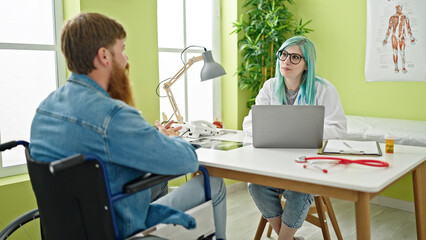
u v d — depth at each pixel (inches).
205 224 60.5
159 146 49.8
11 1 92.4
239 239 100.0
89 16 50.0
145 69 113.3
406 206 118.6
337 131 84.7
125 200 50.2
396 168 58.8
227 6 144.9
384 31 134.5
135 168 48.9
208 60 93.2
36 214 58.7
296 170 58.2
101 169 44.3
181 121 95.5
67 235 49.3
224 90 150.0
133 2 108.2
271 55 146.8
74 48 49.2
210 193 62.1
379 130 114.3
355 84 144.7
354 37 142.8
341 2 144.3
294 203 75.4
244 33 145.2
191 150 55.3
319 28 150.8
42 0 97.7
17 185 87.7
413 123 124.2
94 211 46.3
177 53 133.2
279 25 144.2
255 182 61.9
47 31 99.4
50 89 101.1
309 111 71.2
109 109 47.1
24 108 96.7
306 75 88.4
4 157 93.3
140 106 113.2
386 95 138.1
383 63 136.1
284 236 77.4
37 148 49.9
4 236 55.5
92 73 50.6
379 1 134.3
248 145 77.7
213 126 91.0
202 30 141.6
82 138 46.9
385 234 101.3
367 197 51.6
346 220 110.7
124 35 53.1
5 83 93.0
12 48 92.5
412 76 130.8
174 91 134.0
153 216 54.5
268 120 72.6
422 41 127.6
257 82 145.9
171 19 130.4
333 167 59.6
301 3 154.0
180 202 59.7
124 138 46.9
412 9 128.1
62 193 47.2
